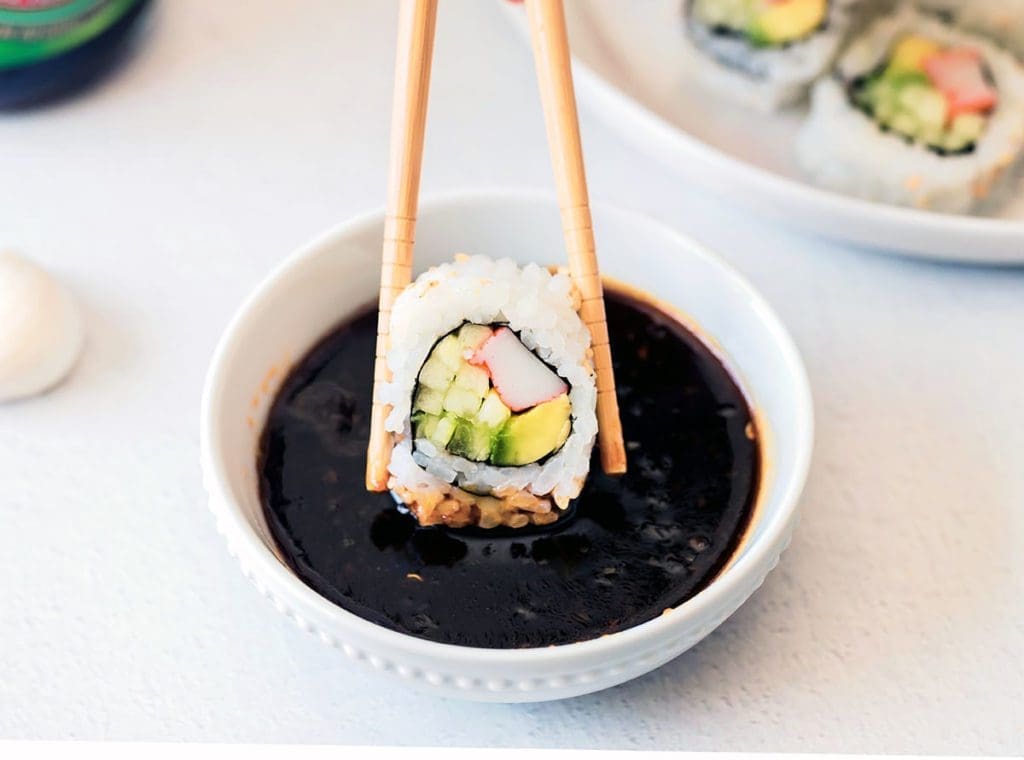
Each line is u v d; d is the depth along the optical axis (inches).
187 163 13.9
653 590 9.5
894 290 12.9
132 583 10.5
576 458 9.8
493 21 15.6
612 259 11.1
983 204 14.4
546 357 9.7
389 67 15.1
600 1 15.2
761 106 14.9
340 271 10.7
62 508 11.0
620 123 13.1
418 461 9.9
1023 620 10.4
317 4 15.8
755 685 10.0
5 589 10.5
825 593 10.5
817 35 15.3
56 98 14.6
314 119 14.5
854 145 14.5
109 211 13.4
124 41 15.2
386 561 9.6
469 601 9.4
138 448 11.4
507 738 9.7
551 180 13.7
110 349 12.2
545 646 9.1
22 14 13.2
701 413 10.5
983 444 11.6
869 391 12.0
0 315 11.5
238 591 10.5
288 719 9.8
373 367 10.7
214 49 15.2
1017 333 12.5
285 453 10.1
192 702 9.9
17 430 11.6
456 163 13.9
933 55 15.5
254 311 10.0
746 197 12.6
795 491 9.2
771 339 10.2
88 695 9.9
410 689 9.9
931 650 10.2
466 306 9.6
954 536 10.9
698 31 15.3
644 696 9.9
